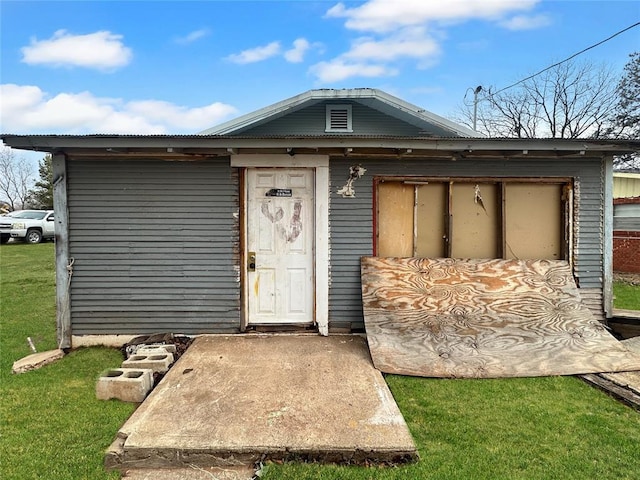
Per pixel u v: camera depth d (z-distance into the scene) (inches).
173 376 142.2
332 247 194.7
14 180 1594.5
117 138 167.0
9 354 180.9
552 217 200.8
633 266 401.1
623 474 91.0
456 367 151.9
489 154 187.3
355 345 177.6
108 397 130.4
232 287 193.0
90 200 188.4
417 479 89.5
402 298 184.5
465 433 108.7
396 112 264.2
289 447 97.7
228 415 113.8
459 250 200.2
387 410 117.6
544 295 187.0
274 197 196.4
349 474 91.9
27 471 93.0
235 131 254.8
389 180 195.0
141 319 191.9
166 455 96.7
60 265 187.9
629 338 192.7
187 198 190.5
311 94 251.6
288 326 198.5
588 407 124.3
